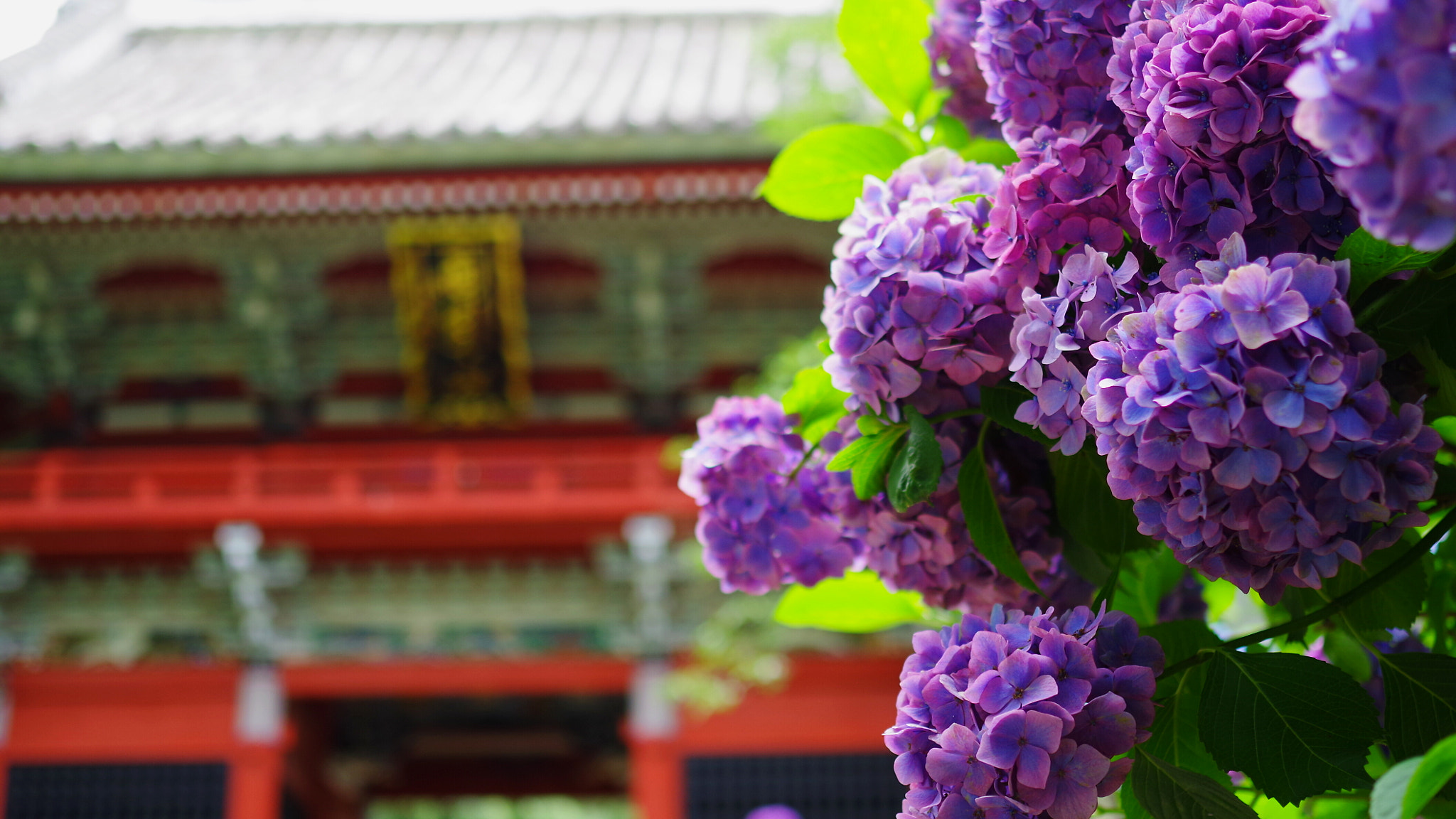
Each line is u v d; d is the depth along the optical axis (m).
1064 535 1.50
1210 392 0.98
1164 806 1.19
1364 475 0.98
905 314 1.27
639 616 15.16
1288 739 1.20
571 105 16.84
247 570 14.86
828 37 10.12
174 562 15.31
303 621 15.45
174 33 22.55
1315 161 1.04
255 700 15.12
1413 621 1.36
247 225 14.66
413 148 13.70
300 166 13.88
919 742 1.16
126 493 15.08
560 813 27.53
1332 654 1.64
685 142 13.70
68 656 15.39
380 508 14.80
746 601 11.98
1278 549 1.03
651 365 16.11
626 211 14.44
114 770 14.93
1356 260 1.07
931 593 1.50
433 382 15.66
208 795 14.87
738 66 19.34
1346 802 1.59
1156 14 1.17
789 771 14.72
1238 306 0.98
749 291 16.22
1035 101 1.32
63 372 16.17
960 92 1.64
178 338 16.30
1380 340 1.12
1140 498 1.08
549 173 13.98
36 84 18.59
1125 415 1.02
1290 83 0.83
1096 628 1.17
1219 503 1.03
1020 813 1.10
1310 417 0.96
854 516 1.51
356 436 16.47
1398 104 0.78
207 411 16.64
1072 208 1.22
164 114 17.56
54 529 14.81
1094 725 1.12
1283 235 1.08
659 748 14.78
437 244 14.43
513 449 15.16
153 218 14.43
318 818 18.12
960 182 1.39
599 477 14.95
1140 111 1.14
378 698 19.58
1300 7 1.04
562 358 16.36
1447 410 1.22
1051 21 1.29
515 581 15.42
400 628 15.52
